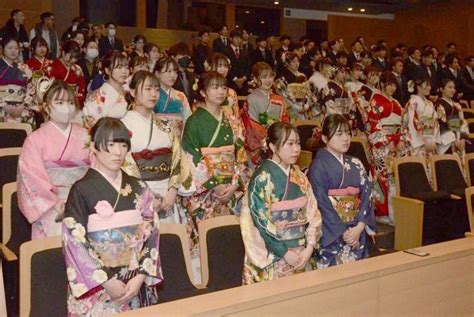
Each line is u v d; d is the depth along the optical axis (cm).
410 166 536
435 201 506
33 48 689
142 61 597
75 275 243
